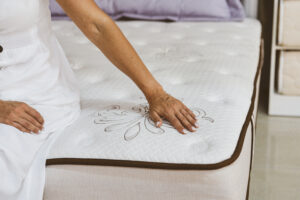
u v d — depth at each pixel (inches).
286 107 88.4
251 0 93.8
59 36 79.7
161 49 69.2
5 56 40.2
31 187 36.4
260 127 84.3
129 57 40.9
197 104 45.1
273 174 67.5
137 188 36.4
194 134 38.7
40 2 41.9
